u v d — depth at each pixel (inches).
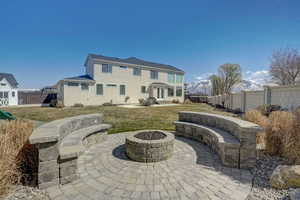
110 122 319.6
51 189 87.9
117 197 81.4
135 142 128.3
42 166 86.8
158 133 157.2
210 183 95.9
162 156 129.9
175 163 125.5
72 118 162.1
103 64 732.0
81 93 684.7
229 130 153.1
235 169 115.6
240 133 119.0
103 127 183.6
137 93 845.8
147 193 85.0
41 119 358.0
